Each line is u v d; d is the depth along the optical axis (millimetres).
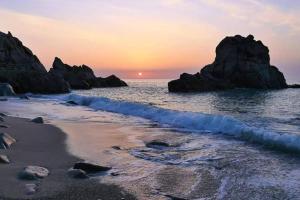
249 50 73125
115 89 71188
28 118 19359
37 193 7910
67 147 12453
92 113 23734
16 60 54344
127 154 11930
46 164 10172
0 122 16656
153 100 41500
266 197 8062
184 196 8086
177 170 10086
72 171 9273
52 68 73938
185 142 14070
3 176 8852
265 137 13664
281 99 44875
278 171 9977
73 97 33875
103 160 11047
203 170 10102
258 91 63875
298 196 8109
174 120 19438
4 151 11398
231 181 9141
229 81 69000
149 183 8914
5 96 37969
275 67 77375
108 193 8125
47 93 48094
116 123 19156
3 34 55906
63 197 7758
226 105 35500
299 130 17641
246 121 21844
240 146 13273
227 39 75062
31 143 12789
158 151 12469
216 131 16531
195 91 60844
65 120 20062
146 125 18484
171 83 62125
